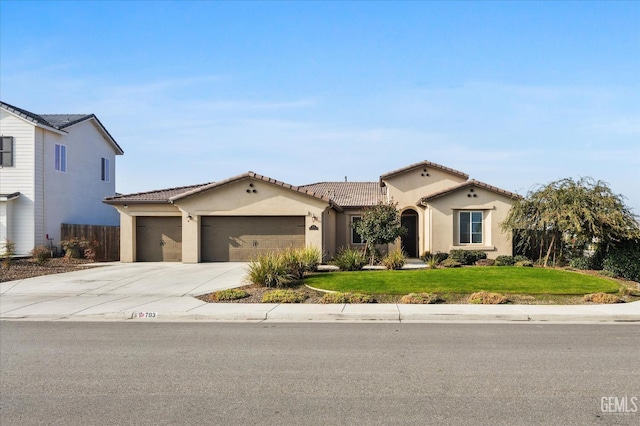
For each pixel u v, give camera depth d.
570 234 21.00
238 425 5.40
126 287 17.06
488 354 8.54
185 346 9.23
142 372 7.46
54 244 27.59
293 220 24.41
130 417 5.64
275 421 5.50
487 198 25.17
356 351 8.79
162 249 25.75
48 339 9.88
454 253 23.88
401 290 15.24
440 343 9.46
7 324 11.66
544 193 21.42
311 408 5.90
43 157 26.78
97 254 27.34
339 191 32.81
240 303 14.09
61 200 28.41
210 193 24.36
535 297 14.49
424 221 27.62
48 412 5.81
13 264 22.50
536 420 5.53
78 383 6.92
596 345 9.27
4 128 26.06
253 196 24.25
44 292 16.19
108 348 9.06
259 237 24.48
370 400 6.18
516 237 24.58
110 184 34.56
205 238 24.66
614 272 19.38
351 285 15.95
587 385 6.77
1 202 25.44
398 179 28.38
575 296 14.66
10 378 7.17
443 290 15.18
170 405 6.02
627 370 7.52
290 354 8.56
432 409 5.86
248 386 6.75
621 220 19.67
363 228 21.47
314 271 18.86
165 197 26.08
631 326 11.37
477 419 5.55
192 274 19.98
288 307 13.32
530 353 8.62
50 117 30.53
